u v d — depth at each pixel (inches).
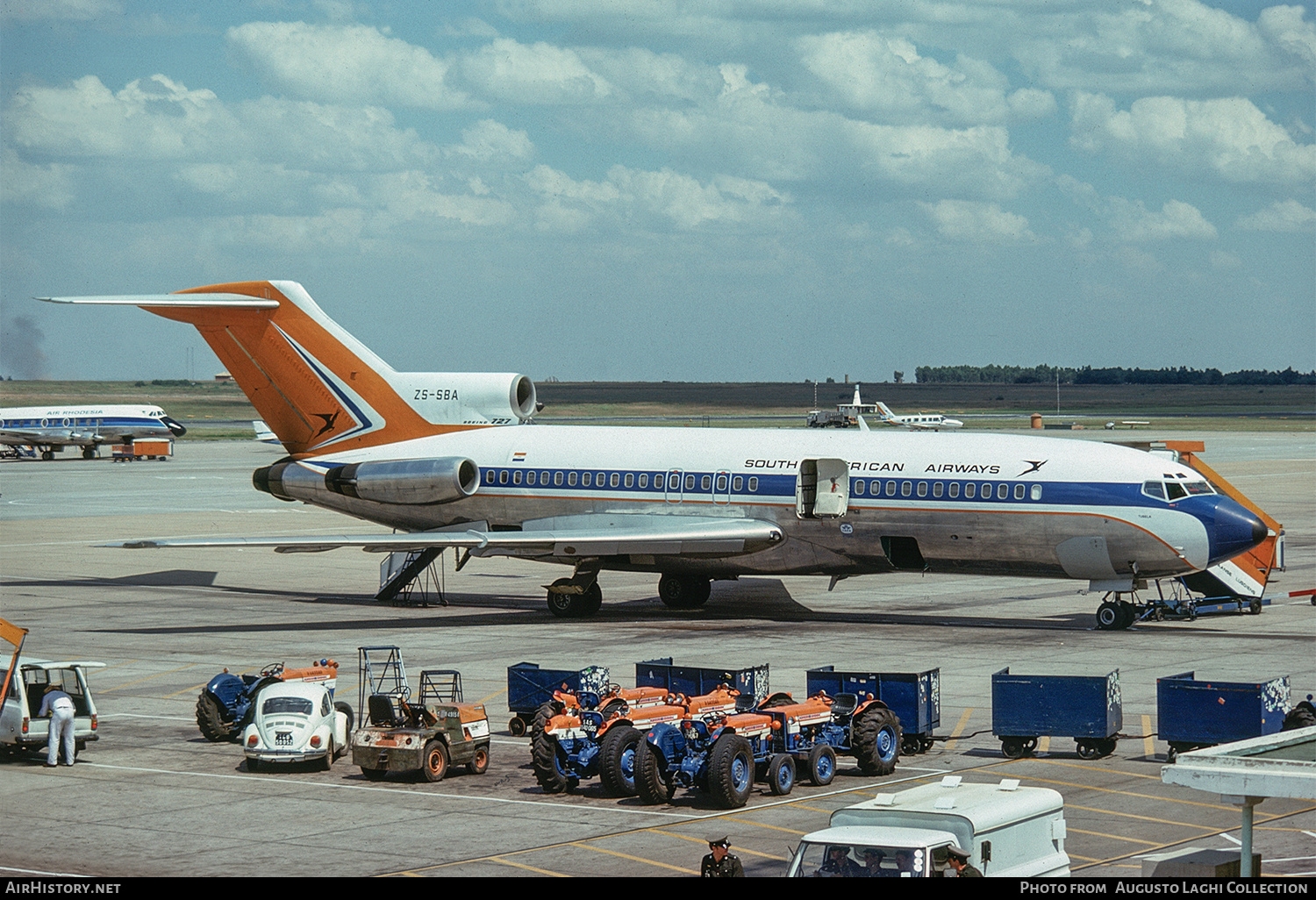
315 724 1567.4
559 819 1365.7
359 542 2551.7
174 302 2910.9
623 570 2770.7
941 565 2559.1
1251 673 2078.0
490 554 2706.7
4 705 1608.0
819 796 1446.9
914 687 1605.6
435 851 1255.5
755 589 3164.4
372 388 3011.8
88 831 1327.5
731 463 2684.5
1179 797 1424.7
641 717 1459.2
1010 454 2484.0
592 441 2832.2
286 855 1243.2
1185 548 2358.5
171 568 3631.9
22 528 4471.0
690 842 1278.3
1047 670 2113.7
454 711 1566.2
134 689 2049.7
